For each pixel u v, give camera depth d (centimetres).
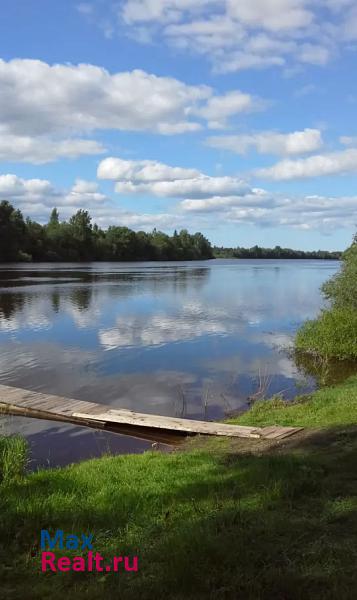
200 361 1819
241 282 5872
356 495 541
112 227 13850
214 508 532
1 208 9825
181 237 16938
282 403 1223
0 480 671
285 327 2589
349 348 1855
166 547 434
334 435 819
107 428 1113
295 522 478
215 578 382
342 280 2239
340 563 399
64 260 11875
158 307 3338
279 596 360
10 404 1222
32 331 2372
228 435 968
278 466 644
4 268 8244
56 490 613
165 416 1207
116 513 530
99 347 2033
